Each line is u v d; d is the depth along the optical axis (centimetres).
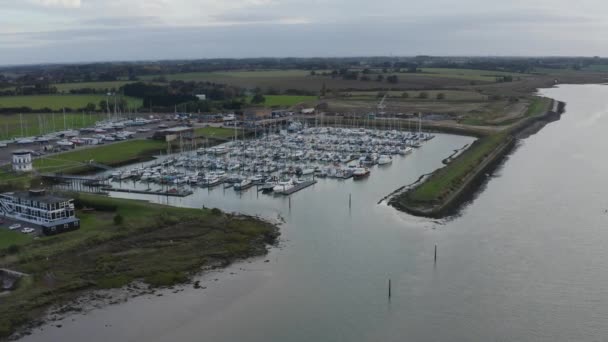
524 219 13162
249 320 8600
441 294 9338
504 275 10050
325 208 14538
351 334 8162
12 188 15425
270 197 15862
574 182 16650
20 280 9775
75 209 13850
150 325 8469
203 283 9912
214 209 13775
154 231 12431
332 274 10206
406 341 7956
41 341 8012
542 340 7938
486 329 8231
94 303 9138
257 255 11200
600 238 11812
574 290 9425
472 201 14800
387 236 12194
